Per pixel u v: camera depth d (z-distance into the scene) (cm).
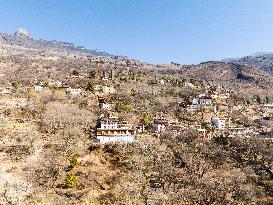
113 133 16838
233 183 12506
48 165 12656
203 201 11275
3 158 12800
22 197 10475
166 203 11156
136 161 13575
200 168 13700
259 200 12100
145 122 19638
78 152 14400
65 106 19912
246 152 16550
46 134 15675
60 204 10606
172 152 14888
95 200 11244
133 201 11206
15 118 17350
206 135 19125
